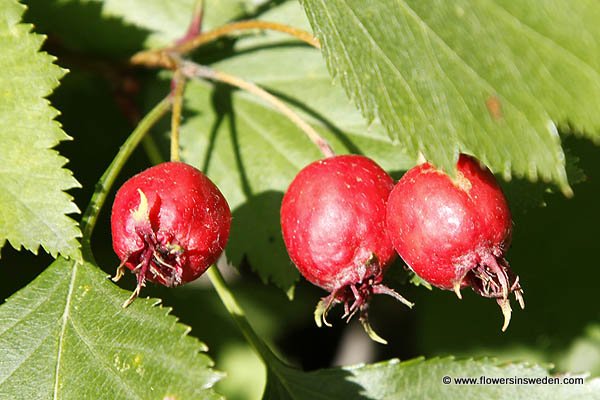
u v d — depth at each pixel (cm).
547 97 22
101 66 28
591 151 30
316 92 28
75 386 23
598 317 30
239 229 27
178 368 23
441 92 23
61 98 29
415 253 23
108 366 23
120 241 23
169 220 23
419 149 23
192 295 29
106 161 29
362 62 23
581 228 30
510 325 30
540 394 25
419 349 30
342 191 24
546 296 30
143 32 28
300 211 24
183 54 27
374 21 23
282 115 28
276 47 28
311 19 24
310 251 24
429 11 23
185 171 24
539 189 26
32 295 24
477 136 22
